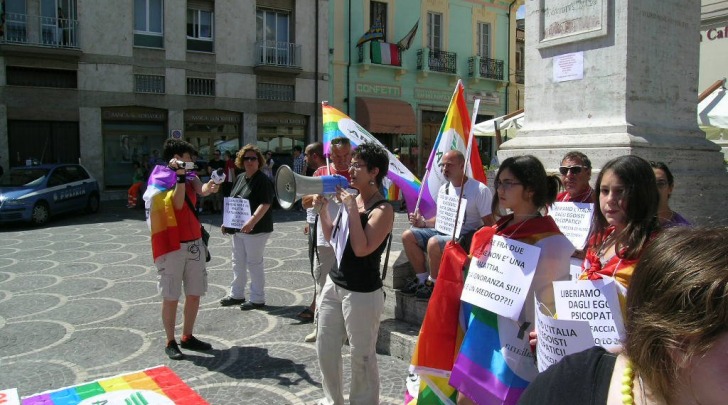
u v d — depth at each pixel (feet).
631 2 17.24
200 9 71.05
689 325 3.02
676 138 18.19
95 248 33.94
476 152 16.99
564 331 6.78
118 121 67.10
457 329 9.51
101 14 64.54
